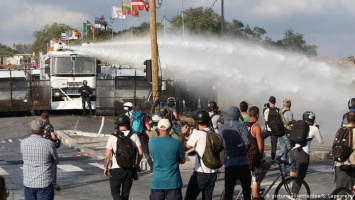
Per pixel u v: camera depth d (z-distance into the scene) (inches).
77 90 2043.6
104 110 2046.0
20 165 1007.6
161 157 460.1
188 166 911.7
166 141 460.8
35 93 2025.1
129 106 889.5
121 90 2047.2
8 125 1765.5
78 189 747.4
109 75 2283.5
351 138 501.0
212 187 494.6
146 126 836.0
